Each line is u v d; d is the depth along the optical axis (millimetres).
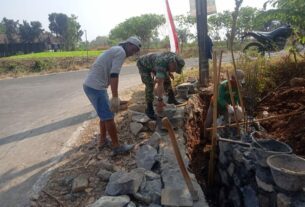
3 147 5805
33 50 43906
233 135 5262
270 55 9477
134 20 26906
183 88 7062
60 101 9539
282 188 3336
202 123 6520
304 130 5133
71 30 46719
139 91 8492
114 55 4387
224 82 5508
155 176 4004
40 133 6402
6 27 44469
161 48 26250
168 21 7590
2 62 19188
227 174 5074
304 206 3162
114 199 3482
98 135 5750
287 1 7145
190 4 7297
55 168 4621
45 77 15562
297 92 6867
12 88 12602
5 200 4023
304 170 3359
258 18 7695
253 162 4172
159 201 3619
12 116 8031
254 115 6340
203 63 7504
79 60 20359
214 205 5348
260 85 7203
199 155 5770
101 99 4504
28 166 4895
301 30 7746
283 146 4027
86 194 3906
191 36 21328
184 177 3674
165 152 4602
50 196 3947
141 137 5219
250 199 4199
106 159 4676
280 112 6375
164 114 5426
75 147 5355
